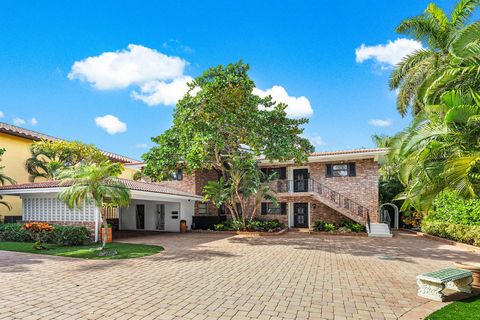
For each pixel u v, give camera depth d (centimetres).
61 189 1520
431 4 1772
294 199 2431
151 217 2355
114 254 1177
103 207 1273
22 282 772
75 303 616
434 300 650
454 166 643
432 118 758
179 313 566
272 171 2562
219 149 1795
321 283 779
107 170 1230
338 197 2302
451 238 1593
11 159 2397
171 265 988
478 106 645
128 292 690
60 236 1396
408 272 906
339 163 2364
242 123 1577
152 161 1709
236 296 666
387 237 1841
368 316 561
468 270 743
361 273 890
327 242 1593
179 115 1638
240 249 1342
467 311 581
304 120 1798
